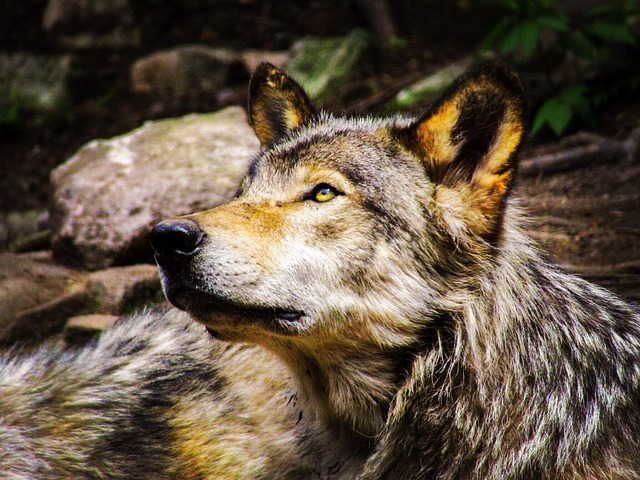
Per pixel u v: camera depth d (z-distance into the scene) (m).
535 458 7.23
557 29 17.36
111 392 8.31
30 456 7.74
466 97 7.39
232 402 8.53
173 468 8.10
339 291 7.27
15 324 11.73
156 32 27.28
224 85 24.67
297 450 8.13
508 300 7.48
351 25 25.61
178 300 7.17
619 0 20.39
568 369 7.47
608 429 7.34
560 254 12.41
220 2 27.39
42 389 8.20
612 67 18.55
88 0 27.31
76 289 12.37
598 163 15.78
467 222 7.40
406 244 7.36
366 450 7.84
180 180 13.47
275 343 7.45
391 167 7.51
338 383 7.60
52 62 25.80
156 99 24.45
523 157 16.58
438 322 7.48
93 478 7.85
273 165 7.75
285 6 26.86
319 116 8.72
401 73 22.53
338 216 7.32
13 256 13.52
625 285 11.21
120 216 12.96
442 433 7.43
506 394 7.36
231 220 7.23
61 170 14.28
